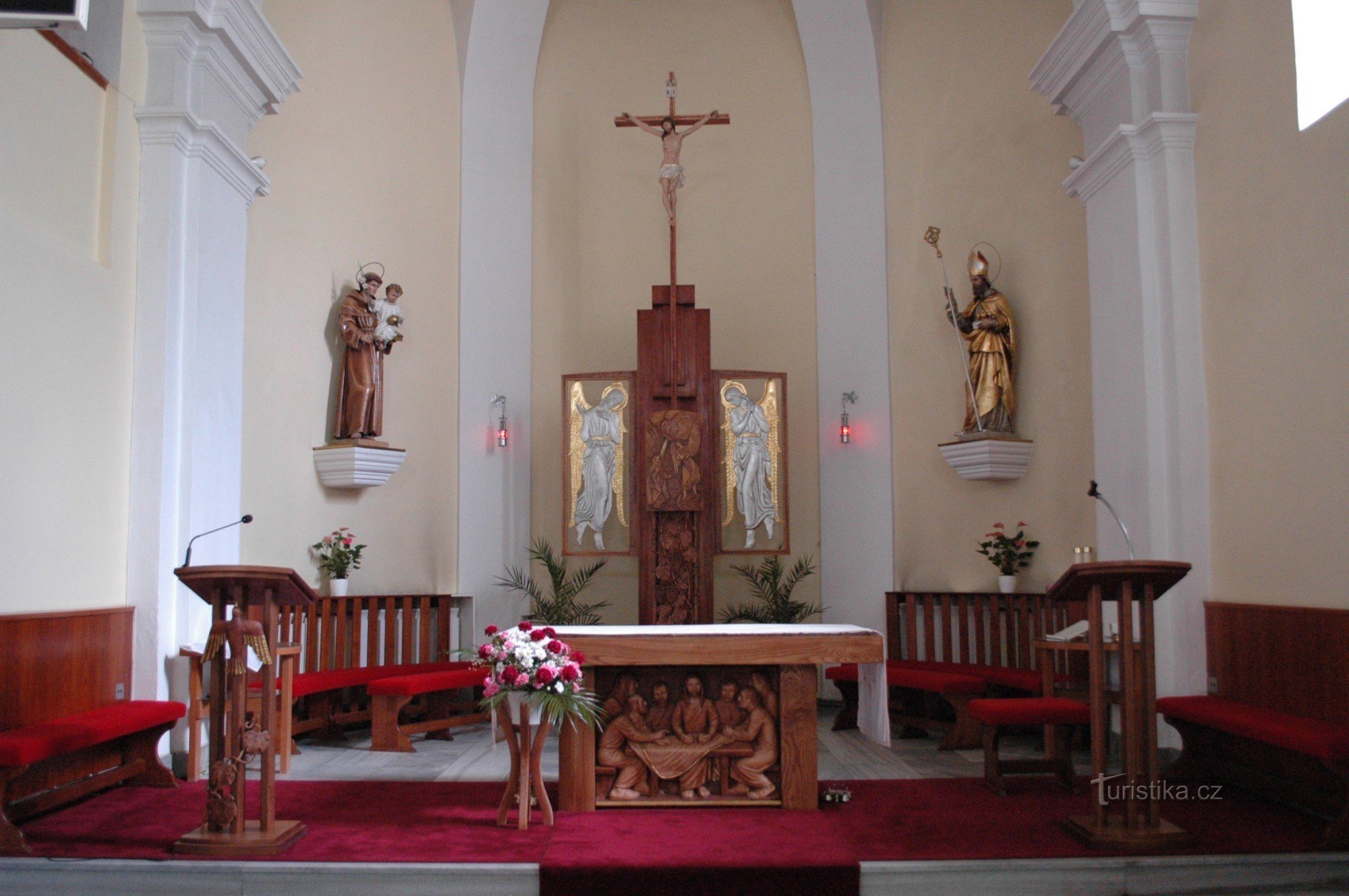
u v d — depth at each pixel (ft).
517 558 29.01
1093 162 20.92
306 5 24.91
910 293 28.63
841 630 16.74
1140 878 13.20
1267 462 17.19
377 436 25.50
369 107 26.73
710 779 16.57
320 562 24.86
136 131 19.17
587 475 26.43
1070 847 13.85
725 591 29.68
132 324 18.99
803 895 13.03
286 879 13.07
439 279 28.35
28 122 16.40
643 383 26.27
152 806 16.15
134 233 19.08
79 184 17.80
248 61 20.54
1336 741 13.57
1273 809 15.83
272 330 23.76
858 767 20.01
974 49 27.20
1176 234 19.21
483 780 18.76
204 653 14.07
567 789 16.25
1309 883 13.33
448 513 27.96
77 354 17.29
